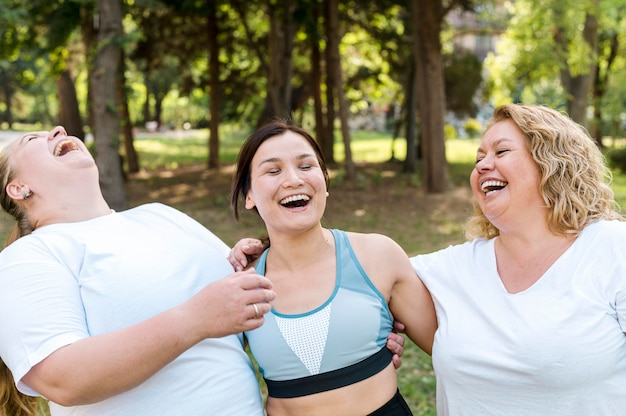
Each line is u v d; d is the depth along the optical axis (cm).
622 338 180
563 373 178
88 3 1466
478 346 193
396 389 212
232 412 200
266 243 232
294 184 200
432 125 1520
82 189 232
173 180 1908
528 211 194
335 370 199
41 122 5497
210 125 2173
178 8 1777
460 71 2255
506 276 200
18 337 176
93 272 201
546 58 1581
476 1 1823
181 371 194
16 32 1576
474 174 205
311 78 2255
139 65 2269
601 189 197
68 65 1911
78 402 171
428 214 1276
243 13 1811
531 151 193
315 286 206
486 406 193
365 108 3125
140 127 5800
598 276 183
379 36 2056
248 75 2189
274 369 203
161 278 206
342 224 1191
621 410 180
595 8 1570
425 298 220
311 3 1742
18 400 222
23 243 201
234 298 166
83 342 171
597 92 2747
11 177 230
